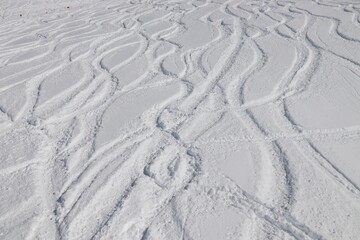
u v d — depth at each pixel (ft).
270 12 11.69
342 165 4.42
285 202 3.91
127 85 7.00
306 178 4.24
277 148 4.82
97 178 4.46
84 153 4.99
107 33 10.64
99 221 3.84
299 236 3.54
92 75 7.58
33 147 5.20
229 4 13.25
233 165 4.53
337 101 5.89
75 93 6.79
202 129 5.37
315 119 5.41
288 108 5.76
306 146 4.82
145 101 6.31
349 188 4.06
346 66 7.14
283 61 7.60
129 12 13.26
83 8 14.52
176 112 5.90
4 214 4.00
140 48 9.14
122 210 3.95
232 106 5.96
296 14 11.21
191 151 4.86
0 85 7.30
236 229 3.64
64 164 4.78
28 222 3.88
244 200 3.98
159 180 4.37
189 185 4.25
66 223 3.83
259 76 6.97
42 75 7.73
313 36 9.04
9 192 4.33
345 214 3.73
